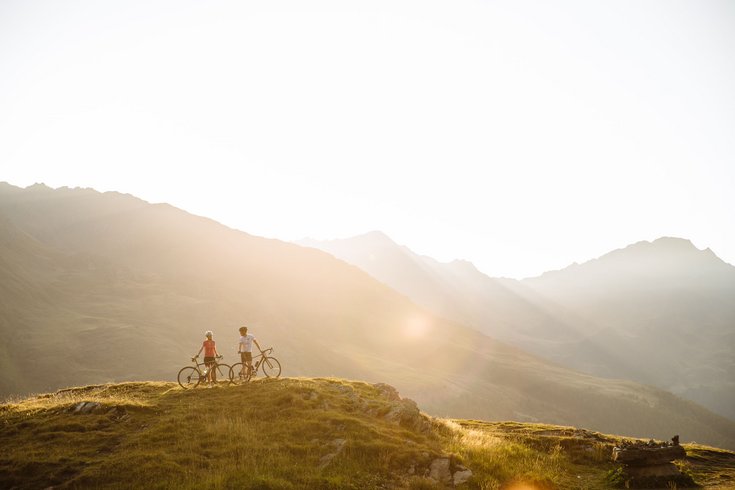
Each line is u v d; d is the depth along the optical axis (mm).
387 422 19547
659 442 18906
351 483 14250
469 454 18234
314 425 18094
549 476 17266
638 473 17688
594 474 18719
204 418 18547
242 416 18859
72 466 14844
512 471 17250
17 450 15922
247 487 13289
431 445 18156
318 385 23375
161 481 13633
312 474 14492
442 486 15281
